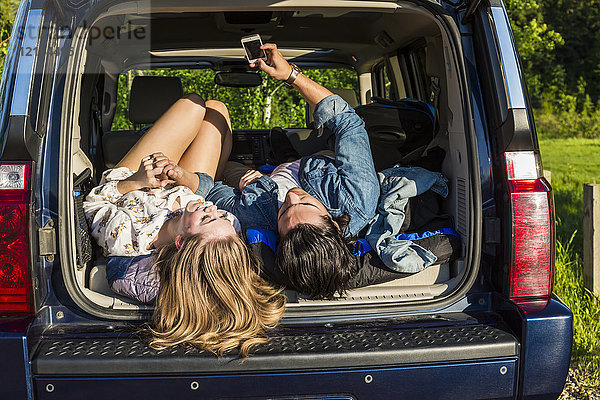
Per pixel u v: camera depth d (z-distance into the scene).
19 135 2.05
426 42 3.49
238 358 2.01
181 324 2.14
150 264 2.33
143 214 2.43
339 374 2.05
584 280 4.36
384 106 3.26
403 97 4.38
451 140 2.68
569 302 4.11
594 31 21.98
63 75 2.23
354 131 2.63
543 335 2.13
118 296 2.35
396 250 2.38
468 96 2.35
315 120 2.68
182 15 3.48
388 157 3.20
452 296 2.31
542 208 2.23
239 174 3.32
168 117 2.96
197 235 2.21
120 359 1.99
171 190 2.54
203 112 3.03
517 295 2.23
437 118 3.11
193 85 4.70
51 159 2.18
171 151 2.94
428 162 2.83
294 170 2.75
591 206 4.27
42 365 1.99
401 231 2.60
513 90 2.26
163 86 4.03
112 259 2.39
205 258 2.17
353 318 2.27
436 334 2.16
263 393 2.04
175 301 2.16
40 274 2.13
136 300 2.31
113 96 4.08
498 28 2.31
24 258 2.05
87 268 2.48
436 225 2.65
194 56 4.37
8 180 2.06
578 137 18.16
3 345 1.97
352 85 4.90
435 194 2.75
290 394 2.05
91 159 3.36
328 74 4.86
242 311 2.15
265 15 3.56
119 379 2.00
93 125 3.51
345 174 2.56
